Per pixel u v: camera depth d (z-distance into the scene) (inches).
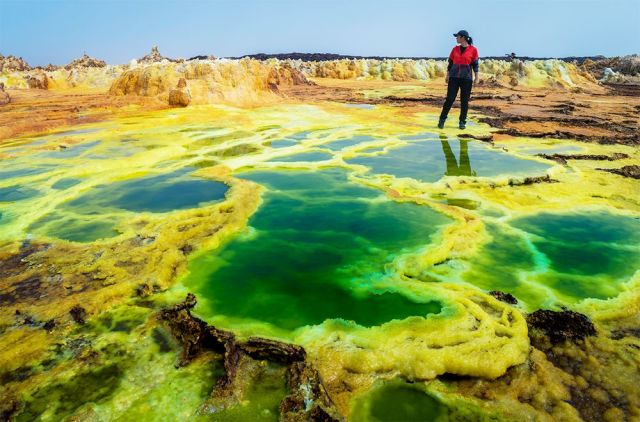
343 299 114.3
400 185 209.6
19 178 224.7
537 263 134.0
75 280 122.9
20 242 148.8
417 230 156.6
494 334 96.1
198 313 108.4
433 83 1132.5
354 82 1188.5
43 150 287.1
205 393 83.0
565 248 143.7
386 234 154.0
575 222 165.0
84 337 99.5
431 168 241.4
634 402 79.3
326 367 88.5
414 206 181.8
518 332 96.6
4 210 179.9
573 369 88.0
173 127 375.9
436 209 176.1
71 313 107.3
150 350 95.1
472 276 126.4
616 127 384.2
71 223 164.9
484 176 220.5
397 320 102.8
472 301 110.8
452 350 90.1
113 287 116.5
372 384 85.6
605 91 898.7
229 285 122.3
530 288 119.3
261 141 318.7
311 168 242.4
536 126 389.4
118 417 77.5
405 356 90.0
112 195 197.2
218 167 241.9
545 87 936.9
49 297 114.9
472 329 98.7
